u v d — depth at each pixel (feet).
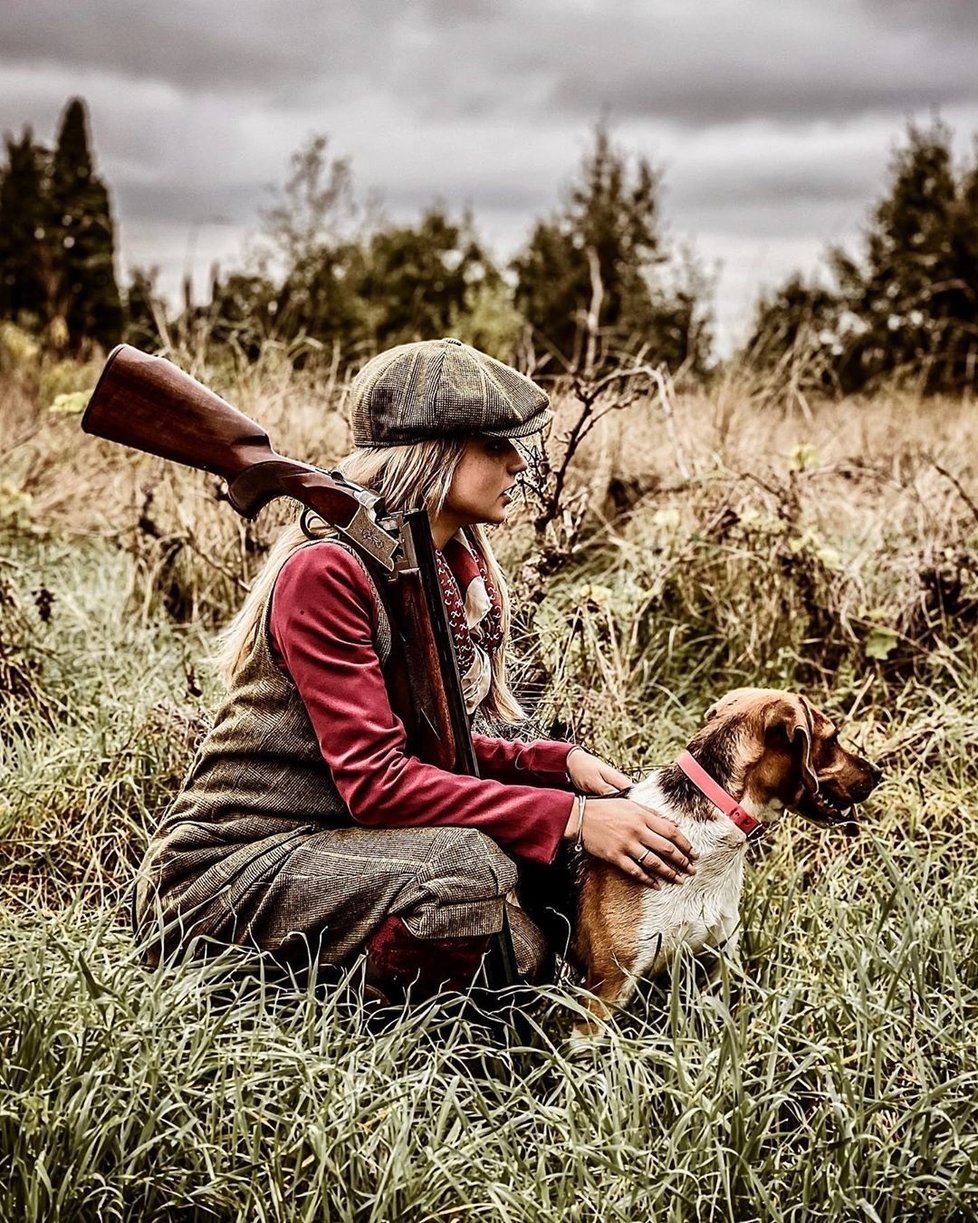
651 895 9.66
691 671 15.53
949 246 48.42
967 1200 8.12
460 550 10.14
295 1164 8.07
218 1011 8.97
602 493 18.45
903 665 15.33
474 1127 8.45
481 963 9.12
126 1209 7.79
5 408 29.32
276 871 9.12
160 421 9.04
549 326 54.65
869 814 12.78
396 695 9.45
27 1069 8.22
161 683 14.35
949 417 27.35
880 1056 8.67
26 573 17.43
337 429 18.34
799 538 15.83
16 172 83.76
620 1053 8.64
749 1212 8.16
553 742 10.66
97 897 11.53
